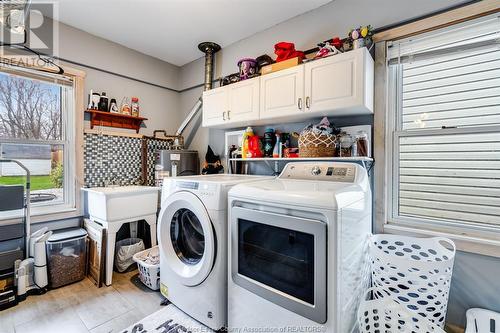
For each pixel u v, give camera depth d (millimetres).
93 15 2285
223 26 2459
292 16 2279
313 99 1780
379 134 1812
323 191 1191
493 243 1417
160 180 2820
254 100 2139
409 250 1659
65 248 2164
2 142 2156
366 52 1605
